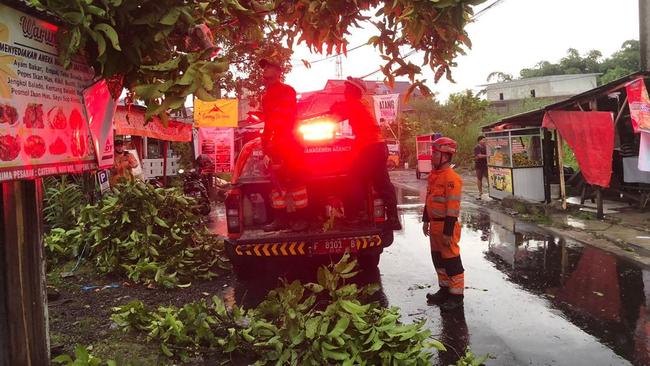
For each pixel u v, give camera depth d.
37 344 3.06
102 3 2.24
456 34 2.53
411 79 3.24
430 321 4.89
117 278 6.35
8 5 2.19
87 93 2.89
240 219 6.01
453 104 36.47
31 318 3.00
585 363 3.92
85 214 6.94
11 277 2.84
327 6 2.78
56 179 8.85
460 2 2.32
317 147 6.31
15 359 2.86
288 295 3.83
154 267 6.06
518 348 4.22
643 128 9.28
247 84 17.50
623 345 4.24
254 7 2.92
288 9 2.95
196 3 2.51
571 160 16.69
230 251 5.94
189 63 2.29
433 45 2.86
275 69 5.53
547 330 4.60
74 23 2.22
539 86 49.88
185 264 6.45
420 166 22.58
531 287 5.95
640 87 9.41
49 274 6.30
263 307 3.92
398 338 3.62
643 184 10.98
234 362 3.86
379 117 24.02
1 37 2.15
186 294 5.86
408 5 2.39
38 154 2.41
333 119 6.18
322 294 5.89
